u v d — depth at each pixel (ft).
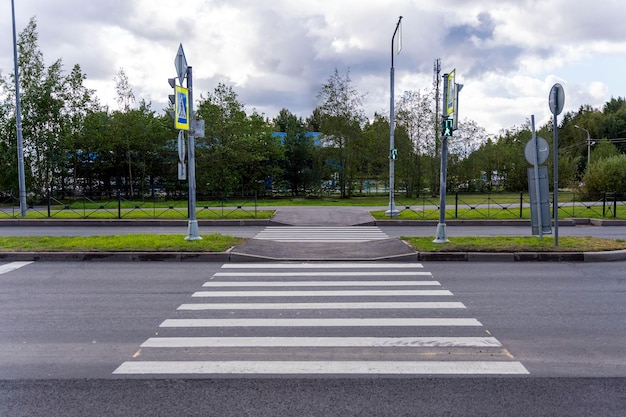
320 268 35.14
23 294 27.78
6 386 15.47
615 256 37.83
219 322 22.18
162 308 24.67
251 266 36.04
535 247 38.93
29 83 114.52
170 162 126.41
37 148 115.75
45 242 42.91
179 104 43.04
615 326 21.49
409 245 41.16
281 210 82.17
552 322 22.07
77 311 24.22
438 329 21.04
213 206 90.12
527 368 16.74
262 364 17.15
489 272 33.53
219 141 122.62
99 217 72.23
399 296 26.86
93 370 16.72
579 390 14.99
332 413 13.55
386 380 15.76
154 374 16.34
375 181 136.46
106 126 123.13
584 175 106.11
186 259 38.45
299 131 139.03
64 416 13.48
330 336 20.13
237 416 13.41
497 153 171.12
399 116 131.03
